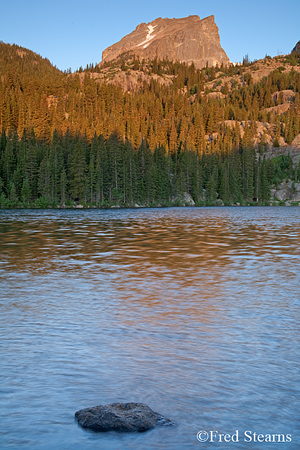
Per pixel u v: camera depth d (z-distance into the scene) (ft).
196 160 547.08
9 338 37.47
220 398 26.81
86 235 136.26
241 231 153.38
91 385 28.48
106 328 40.52
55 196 419.13
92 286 59.77
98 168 435.94
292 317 44.47
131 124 618.03
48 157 435.94
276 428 23.61
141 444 22.11
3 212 315.17
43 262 81.61
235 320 43.34
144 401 26.35
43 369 30.96
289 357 33.50
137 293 55.47
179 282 62.69
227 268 75.15
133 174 465.47
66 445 21.95
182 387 28.27
